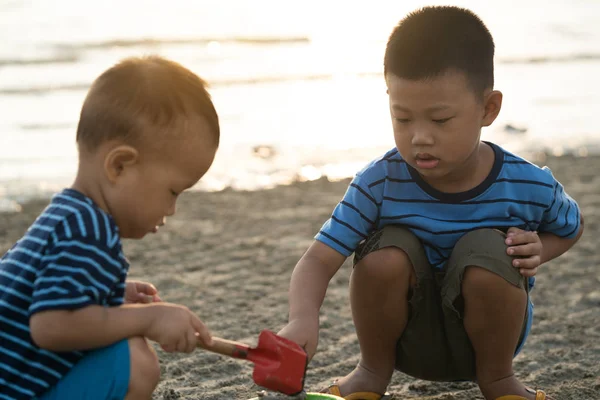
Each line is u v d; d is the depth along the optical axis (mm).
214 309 6242
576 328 5793
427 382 4957
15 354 3344
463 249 4012
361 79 18016
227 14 26062
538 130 13219
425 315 4176
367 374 4383
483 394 4289
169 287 6773
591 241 7906
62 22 23234
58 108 14617
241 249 7859
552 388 4805
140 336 3441
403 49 3840
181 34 22484
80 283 3232
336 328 5879
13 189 10133
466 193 4117
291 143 12695
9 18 23641
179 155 3525
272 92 16578
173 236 8281
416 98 3832
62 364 3400
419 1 29875
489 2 30344
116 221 3564
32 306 3230
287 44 21688
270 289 6742
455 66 3809
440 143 3865
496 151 4207
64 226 3320
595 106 14875
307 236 8312
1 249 7770
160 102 3475
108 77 3561
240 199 9812
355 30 23922
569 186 9984
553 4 29688
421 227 4141
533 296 6504
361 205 4191
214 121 3629
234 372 5102
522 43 22156
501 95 4055
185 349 3467
